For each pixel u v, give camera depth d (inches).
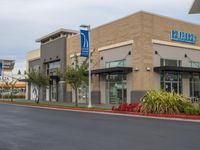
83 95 1593.3
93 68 1504.7
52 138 457.4
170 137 454.6
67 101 1729.8
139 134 487.5
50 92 1940.2
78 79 1245.1
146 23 1253.1
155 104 863.7
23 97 2751.0
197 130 534.6
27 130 552.1
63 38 1772.9
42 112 1014.4
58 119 756.0
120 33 1342.3
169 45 1334.9
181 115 791.7
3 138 463.5
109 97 1405.0
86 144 403.5
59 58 1806.1
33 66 2267.5
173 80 1334.9
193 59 1440.7
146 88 1227.9
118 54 1354.6
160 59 1296.8
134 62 1259.8
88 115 879.7
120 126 599.8
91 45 1526.8
